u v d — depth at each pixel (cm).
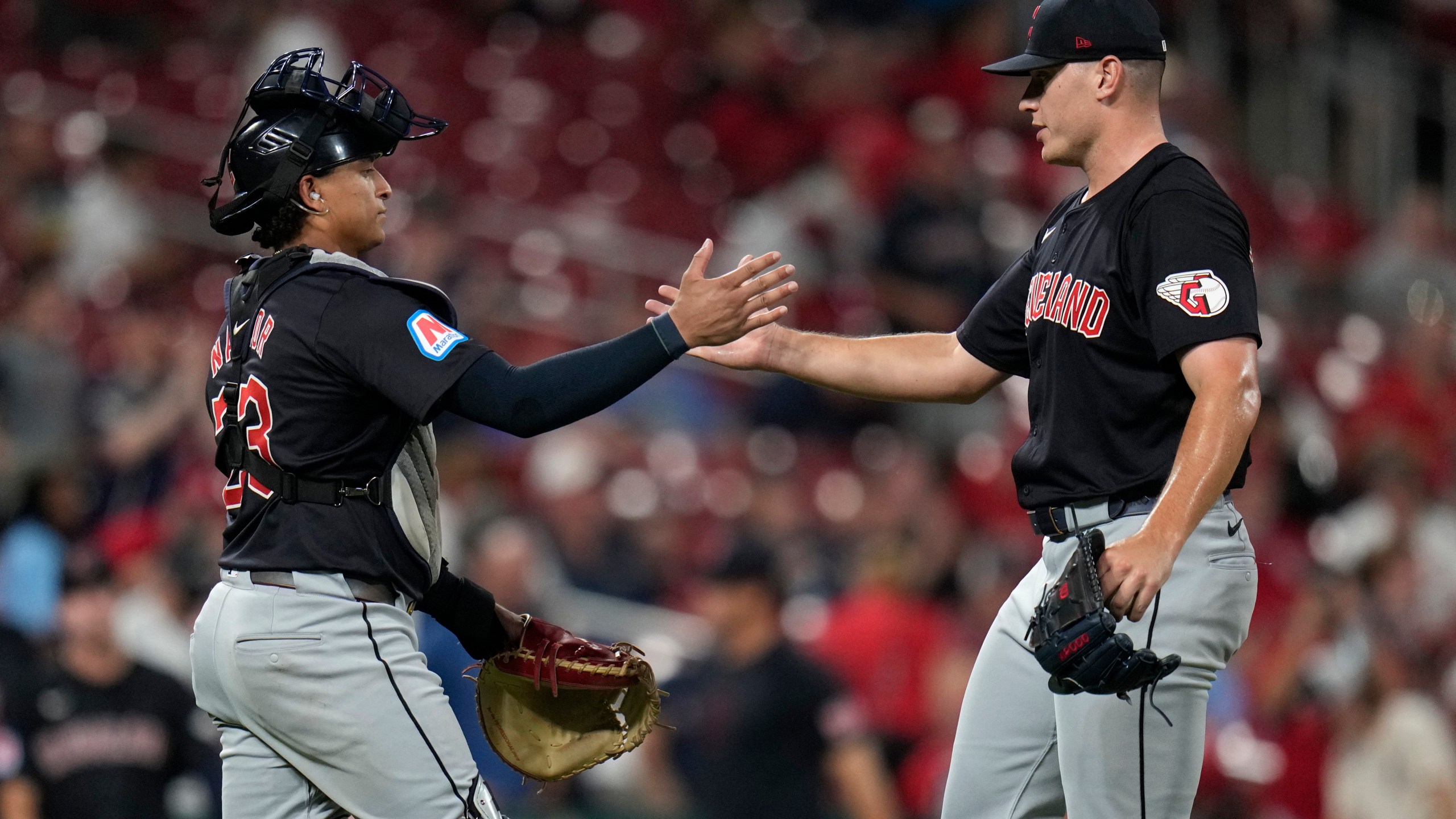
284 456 1145
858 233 4284
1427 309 4509
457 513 2791
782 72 5328
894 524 3083
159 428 3155
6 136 4322
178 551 2538
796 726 2211
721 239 4859
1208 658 1172
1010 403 3938
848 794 2211
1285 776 2694
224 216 1202
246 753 1202
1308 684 2747
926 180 4138
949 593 3028
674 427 3841
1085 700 1177
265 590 1148
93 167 4284
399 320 1138
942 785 2572
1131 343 1162
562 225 4553
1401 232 4734
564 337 4016
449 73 5191
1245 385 1091
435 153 4878
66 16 4928
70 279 3966
